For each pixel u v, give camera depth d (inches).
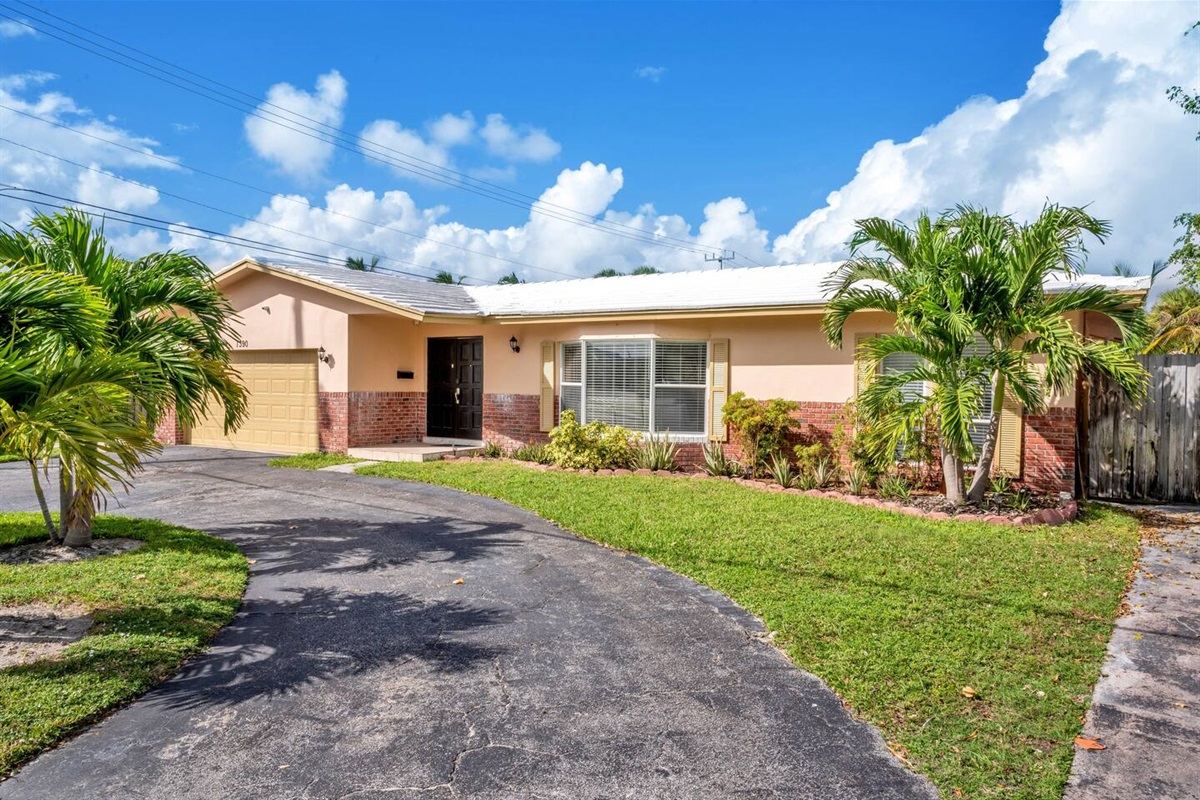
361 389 574.2
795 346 472.1
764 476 461.1
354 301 551.2
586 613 218.7
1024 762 137.1
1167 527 343.3
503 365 575.5
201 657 184.4
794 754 140.4
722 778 132.3
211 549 281.1
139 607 212.5
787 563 265.4
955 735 146.6
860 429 423.8
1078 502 394.3
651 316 488.1
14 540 286.5
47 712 149.2
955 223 353.7
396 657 185.6
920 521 334.3
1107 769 135.6
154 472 488.4
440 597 232.5
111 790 126.8
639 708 158.9
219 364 316.2
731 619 213.0
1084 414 421.7
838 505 368.2
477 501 388.5
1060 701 161.2
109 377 222.4
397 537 310.3
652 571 260.8
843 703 161.0
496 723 152.1
